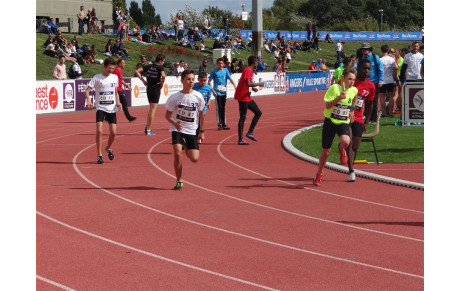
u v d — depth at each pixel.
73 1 49.09
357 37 77.31
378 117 13.18
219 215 9.27
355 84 12.47
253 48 38.97
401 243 7.83
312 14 104.88
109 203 9.99
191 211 9.51
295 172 12.86
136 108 28.94
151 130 20.31
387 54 20.67
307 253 7.43
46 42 35.41
